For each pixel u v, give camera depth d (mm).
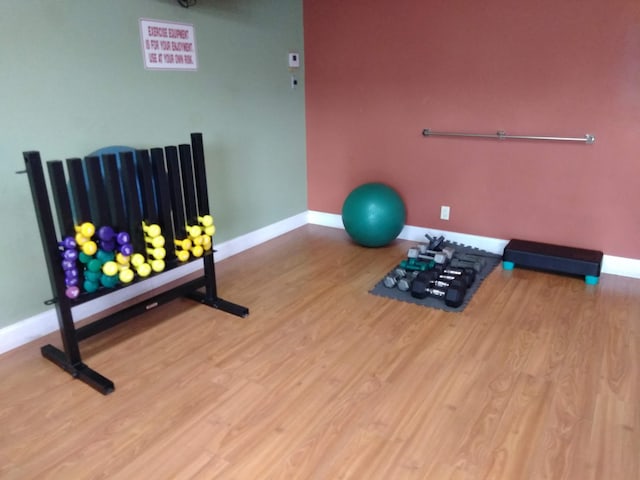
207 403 1894
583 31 2766
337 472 1546
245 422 1783
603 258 3053
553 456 1583
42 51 2221
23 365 2182
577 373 2020
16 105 2168
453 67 3250
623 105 2756
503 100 3129
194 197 2449
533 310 2588
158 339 2379
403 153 3660
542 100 2996
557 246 3150
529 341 2281
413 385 1975
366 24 3521
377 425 1751
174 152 2275
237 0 3201
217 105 3205
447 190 3535
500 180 3291
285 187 4000
